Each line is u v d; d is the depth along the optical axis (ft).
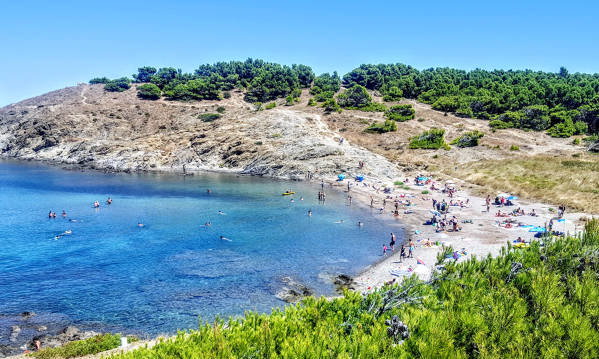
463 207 204.13
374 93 569.23
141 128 494.18
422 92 522.06
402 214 199.93
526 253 74.84
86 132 487.20
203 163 389.39
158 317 96.58
